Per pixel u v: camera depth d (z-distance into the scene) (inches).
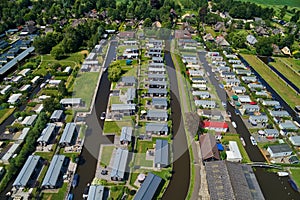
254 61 5738.2
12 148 3063.5
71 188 2682.1
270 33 7436.0
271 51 6008.9
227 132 3528.5
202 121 3622.0
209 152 3019.2
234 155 3100.4
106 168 2910.9
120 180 2755.9
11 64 4933.6
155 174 2834.6
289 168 3021.7
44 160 2984.7
